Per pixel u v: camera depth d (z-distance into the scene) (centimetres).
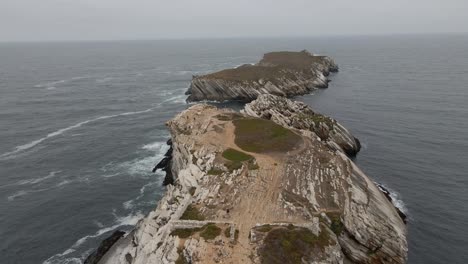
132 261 3944
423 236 4778
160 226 4216
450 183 6200
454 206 5497
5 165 7656
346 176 4981
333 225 4003
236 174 4875
